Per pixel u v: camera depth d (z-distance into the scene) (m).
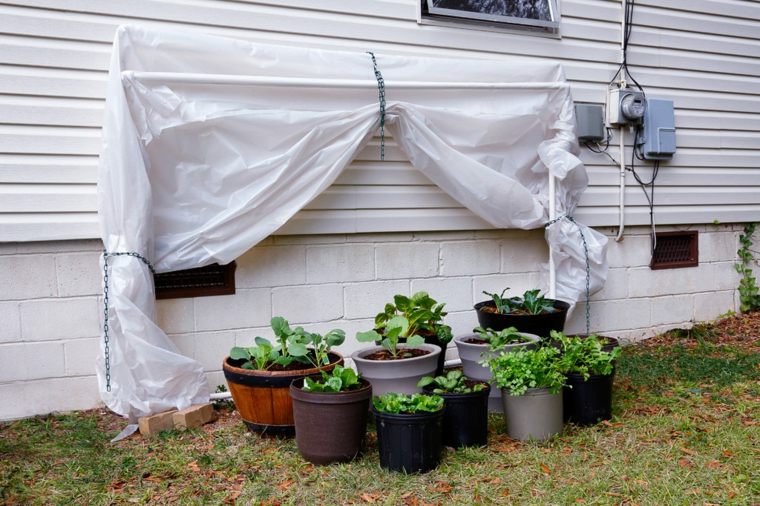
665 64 5.60
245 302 4.25
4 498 2.81
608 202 5.42
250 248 4.13
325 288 4.46
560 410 3.50
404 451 3.02
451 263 4.86
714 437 3.42
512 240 5.05
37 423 3.72
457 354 4.92
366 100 4.24
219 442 3.43
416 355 3.78
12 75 3.68
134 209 3.60
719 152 5.93
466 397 3.29
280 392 3.38
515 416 3.46
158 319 4.05
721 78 5.89
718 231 6.03
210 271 4.20
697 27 5.73
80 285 3.91
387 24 4.54
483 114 4.53
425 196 4.69
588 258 4.79
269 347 3.56
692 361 4.88
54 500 2.80
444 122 4.45
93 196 3.90
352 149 4.13
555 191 4.80
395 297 4.06
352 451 3.16
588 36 5.26
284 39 4.25
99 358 3.71
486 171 4.50
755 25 6.03
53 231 3.81
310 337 3.58
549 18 5.08
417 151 4.39
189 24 4.02
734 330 5.77
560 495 2.83
